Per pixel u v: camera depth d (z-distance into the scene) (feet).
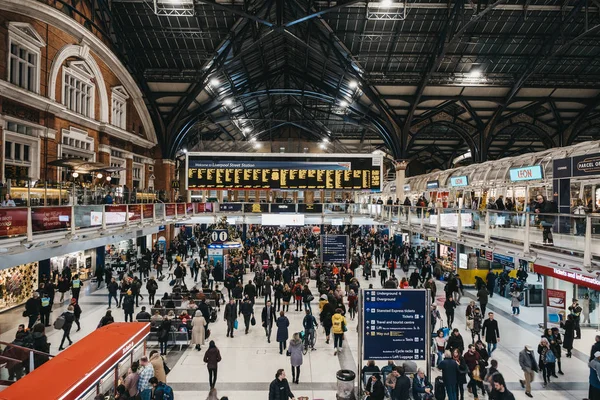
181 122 115.55
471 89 99.66
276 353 42.80
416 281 62.69
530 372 33.45
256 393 33.86
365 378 32.09
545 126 117.29
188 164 86.33
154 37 88.28
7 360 27.25
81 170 62.03
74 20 67.67
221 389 34.58
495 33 81.87
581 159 39.63
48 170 64.08
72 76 71.31
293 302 63.57
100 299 63.16
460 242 45.73
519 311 58.65
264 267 73.51
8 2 54.08
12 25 54.85
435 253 89.30
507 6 74.49
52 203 42.47
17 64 57.00
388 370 32.17
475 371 32.22
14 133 56.39
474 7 71.67
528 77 91.30
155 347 44.62
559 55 88.99
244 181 86.48
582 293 51.52
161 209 65.10
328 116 153.99
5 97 54.44
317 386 35.19
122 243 94.58
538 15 76.95
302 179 86.33
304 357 41.96
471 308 45.60
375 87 99.96
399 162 111.34
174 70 96.73
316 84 122.62
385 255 90.27
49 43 63.72
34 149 61.41
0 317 52.19
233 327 48.14
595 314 51.37
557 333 38.14
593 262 26.35
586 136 139.95
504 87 97.09
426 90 100.58
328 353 43.19
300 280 63.36
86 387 23.21
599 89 99.19
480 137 115.34
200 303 46.88
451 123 116.78
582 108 108.99
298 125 157.07
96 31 79.10
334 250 69.51
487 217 40.16
